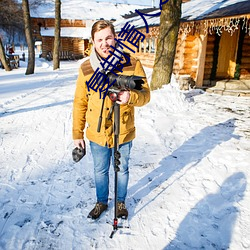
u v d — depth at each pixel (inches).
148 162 138.5
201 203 102.0
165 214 95.3
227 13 287.3
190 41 374.9
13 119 217.0
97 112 76.5
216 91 350.6
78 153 83.0
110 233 85.7
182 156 146.0
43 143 165.6
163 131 187.8
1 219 92.0
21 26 1263.5
